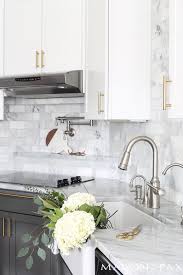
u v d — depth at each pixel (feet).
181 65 4.47
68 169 10.59
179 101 4.51
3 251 8.93
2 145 11.28
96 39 7.91
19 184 8.82
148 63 7.63
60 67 9.07
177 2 4.52
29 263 4.64
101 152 10.06
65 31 8.98
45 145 11.07
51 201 4.90
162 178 7.06
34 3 9.43
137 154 8.43
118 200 7.38
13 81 9.46
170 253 3.74
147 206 6.31
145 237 4.36
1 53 9.99
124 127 9.13
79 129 10.45
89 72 8.39
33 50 9.46
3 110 10.50
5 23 9.93
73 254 4.67
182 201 6.25
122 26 7.47
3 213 8.92
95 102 7.97
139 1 7.57
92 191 7.97
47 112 11.02
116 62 7.41
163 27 7.09
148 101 7.61
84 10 8.70
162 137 7.07
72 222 3.99
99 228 4.86
